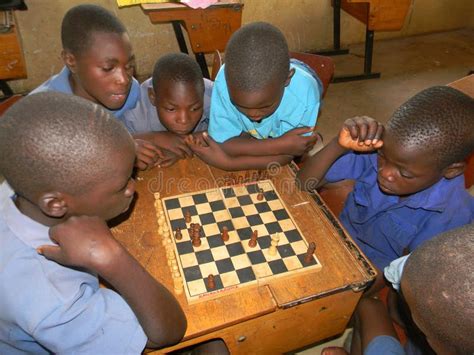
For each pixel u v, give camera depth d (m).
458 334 0.71
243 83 1.29
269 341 1.23
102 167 0.84
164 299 0.97
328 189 1.90
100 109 0.88
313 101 1.62
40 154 0.79
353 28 4.56
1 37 2.42
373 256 1.63
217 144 1.58
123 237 1.20
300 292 1.08
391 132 1.18
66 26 1.46
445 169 1.21
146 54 3.75
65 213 0.91
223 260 1.15
